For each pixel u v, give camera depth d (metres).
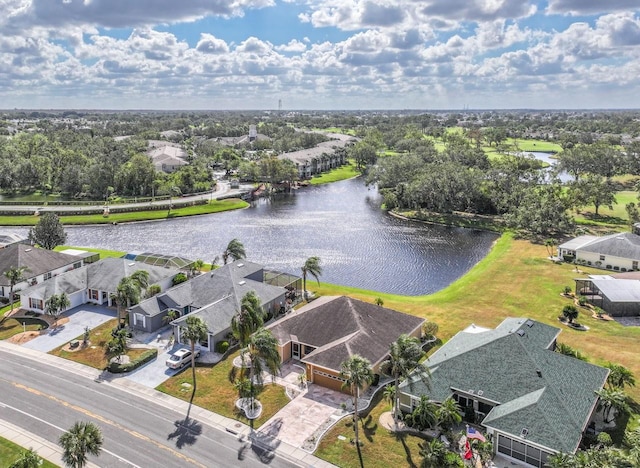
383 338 57.25
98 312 72.19
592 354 59.81
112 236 125.56
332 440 44.09
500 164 176.38
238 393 51.38
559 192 136.88
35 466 36.19
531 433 40.50
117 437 44.12
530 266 95.56
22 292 72.75
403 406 48.56
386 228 132.25
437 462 39.19
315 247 113.69
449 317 71.12
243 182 196.25
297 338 58.94
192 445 43.22
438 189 143.75
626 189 178.50
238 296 68.38
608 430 44.97
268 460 41.41
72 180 175.00
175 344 62.25
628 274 82.38
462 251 110.56
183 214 149.12
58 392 51.31
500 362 48.97
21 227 136.00
